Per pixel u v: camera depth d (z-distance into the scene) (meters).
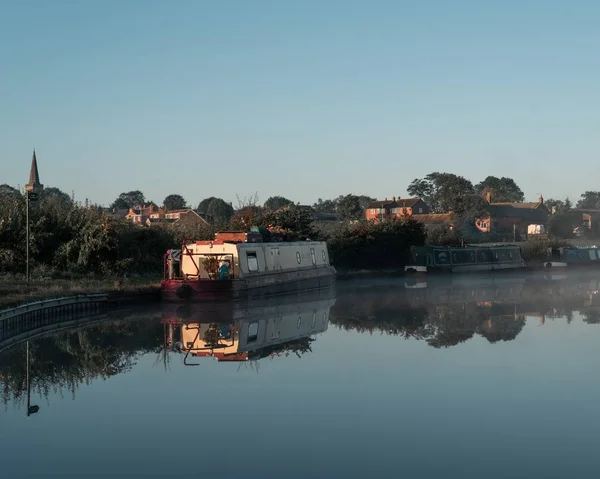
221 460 12.42
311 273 44.16
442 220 101.62
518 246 64.31
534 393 16.75
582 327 27.39
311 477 11.59
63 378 18.86
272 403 16.12
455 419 14.70
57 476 11.77
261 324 28.77
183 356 21.86
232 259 36.41
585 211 121.38
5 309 24.27
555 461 12.24
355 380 18.25
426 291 44.09
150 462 12.36
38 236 37.00
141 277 39.44
